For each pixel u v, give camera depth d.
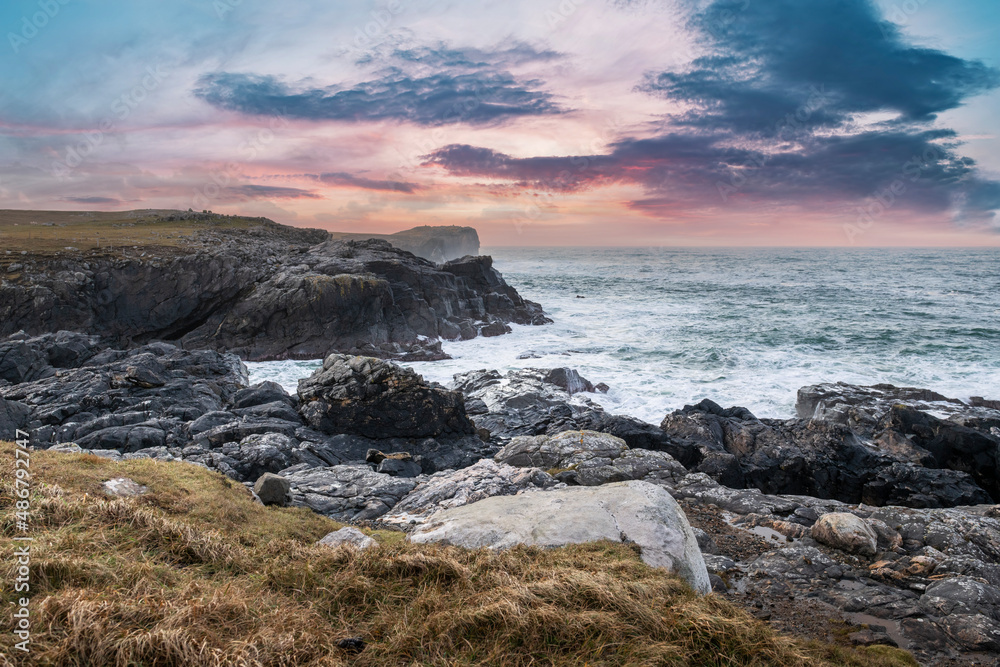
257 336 50.50
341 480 17.14
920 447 22.84
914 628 8.32
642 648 5.96
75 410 23.64
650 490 10.16
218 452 19.45
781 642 6.49
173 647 5.11
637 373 40.03
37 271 48.28
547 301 80.94
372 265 59.00
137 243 59.91
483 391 33.56
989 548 11.41
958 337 49.62
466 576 7.38
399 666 5.68
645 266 164.50
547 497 10.41
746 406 32.75
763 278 113.88
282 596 6.89
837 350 45.59
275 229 99.19
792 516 13.41
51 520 7.78
